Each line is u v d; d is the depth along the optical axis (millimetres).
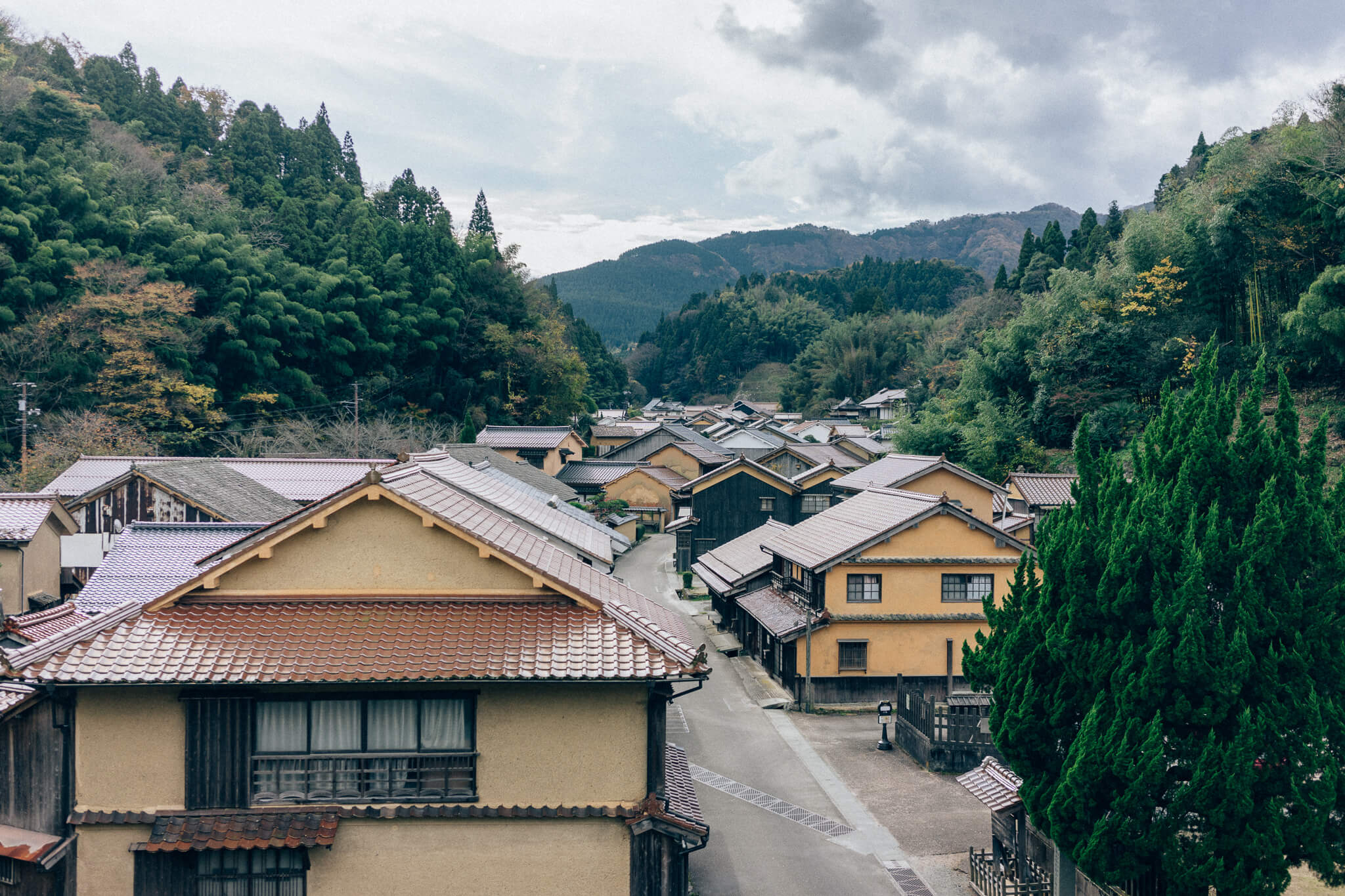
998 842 15500
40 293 49375
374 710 10891
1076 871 12805
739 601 31875
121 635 10570
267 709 10758
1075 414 50406
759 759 21594
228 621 10930
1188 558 10891
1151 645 10938
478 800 10891
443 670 10289
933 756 20859
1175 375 47281
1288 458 11453
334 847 10711
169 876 10531
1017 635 12906
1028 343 54781
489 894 10930
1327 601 10797
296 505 33875
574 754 11031
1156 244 50938
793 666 26391
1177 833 10852
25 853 10133
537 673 10367
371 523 11508
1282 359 43688
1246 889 10141
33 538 22672
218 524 20672
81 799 10570
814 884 15188
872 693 26047
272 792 10688
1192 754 10680
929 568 26125
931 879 15438
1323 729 10266
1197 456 11703
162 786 10633
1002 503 38906
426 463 20766
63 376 47969
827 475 47688
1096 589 11844
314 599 11367
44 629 15094
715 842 16828
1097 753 10945
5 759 10688
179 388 50062
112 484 27672
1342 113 42281
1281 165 43375
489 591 11602
